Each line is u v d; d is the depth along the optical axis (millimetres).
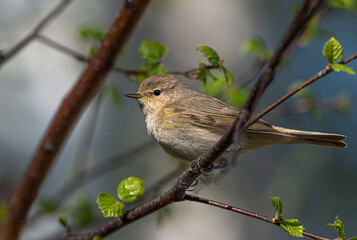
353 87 15812
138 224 12555
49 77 13695
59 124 6441
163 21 13508
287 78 14414
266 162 13906
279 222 5367
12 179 13453
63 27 13453
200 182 6859
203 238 12172
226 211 12617
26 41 7289
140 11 6125
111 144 13453
